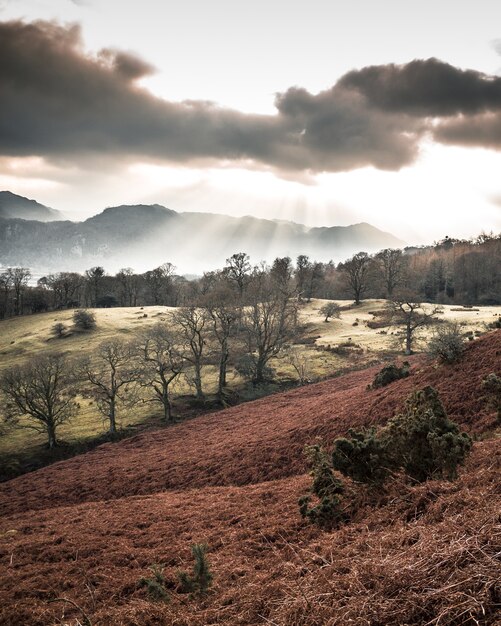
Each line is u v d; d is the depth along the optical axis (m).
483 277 130.12
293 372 64.00
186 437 40.81
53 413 49.25
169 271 155.25
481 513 5.68
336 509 10.99
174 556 12.89
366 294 137.75
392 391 28.84
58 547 15.88
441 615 3.78
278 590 6.48
